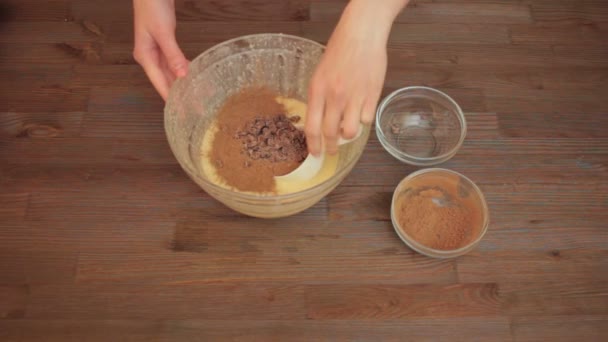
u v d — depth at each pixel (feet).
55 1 2.89
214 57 2.39
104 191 2.46
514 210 2.47
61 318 2.23
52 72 2.71
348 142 2.17
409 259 2.36
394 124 2.65
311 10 2.89
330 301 2.27
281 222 2.41
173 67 2.18
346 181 2.51
